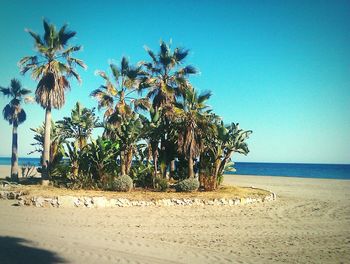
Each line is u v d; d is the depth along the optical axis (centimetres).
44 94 1991
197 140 1764
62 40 2088
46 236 859
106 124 2211
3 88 2778
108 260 675
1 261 643
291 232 1002
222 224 1101
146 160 1948
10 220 1054
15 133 2731
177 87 2292
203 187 1789
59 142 2056
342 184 3097
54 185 1888
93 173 1820
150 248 782
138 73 2342
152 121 1936
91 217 1146
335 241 900
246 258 729
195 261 696
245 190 1842
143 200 1427
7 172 3641
